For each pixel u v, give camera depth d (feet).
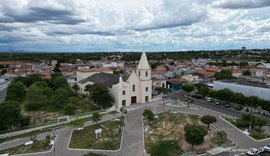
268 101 228.84
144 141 172.14
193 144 156.04
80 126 197.16
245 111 252.21
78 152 155.33
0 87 414.62
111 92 277.44
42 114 241.14
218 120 217.15
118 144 166.50
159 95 330.75
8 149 161.07
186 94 346.74
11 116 185.57
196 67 591.37
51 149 159.74
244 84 287.48
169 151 151.53
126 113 239.91
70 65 652.48
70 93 305.53
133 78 277.44
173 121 213.66
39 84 318.45
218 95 272.92
